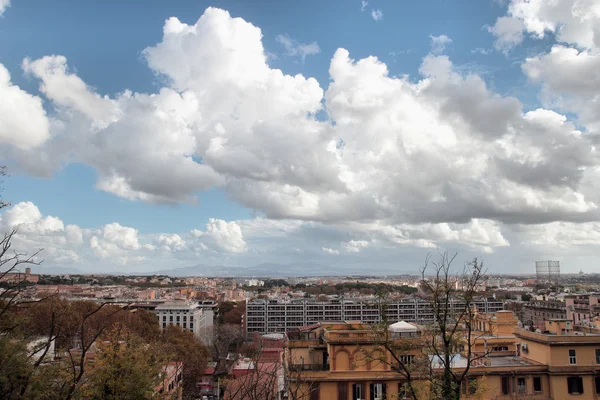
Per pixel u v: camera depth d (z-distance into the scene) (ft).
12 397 74.23
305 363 142.41
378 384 128.26
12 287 84.12
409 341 105.29
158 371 123.03
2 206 89.10
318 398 127.03
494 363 140.15
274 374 92.68
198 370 300.40
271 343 302.66
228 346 418.51
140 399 105.50
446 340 91.15
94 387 101.55
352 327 149.59
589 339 133.18
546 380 131.75
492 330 172.45
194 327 640.99
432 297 97.14
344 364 131.85
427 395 100.12
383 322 101.91
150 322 418.31
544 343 134.62
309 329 175.42
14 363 74.90
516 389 130.31
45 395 77.46
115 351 111.45
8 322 83.66
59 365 89.97
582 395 129.70
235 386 107.55
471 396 117.70
